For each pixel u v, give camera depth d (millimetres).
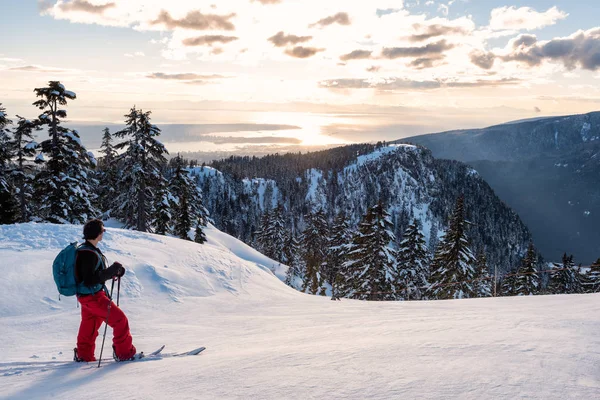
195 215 51344
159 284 11523
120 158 36000
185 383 2932
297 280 64000
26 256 10914
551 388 2197
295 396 2377
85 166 32375
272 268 59156
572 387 2211
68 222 30469
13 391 3328
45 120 29234
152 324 8367
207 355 4406
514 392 2150
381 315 8492
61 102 29922
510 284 45531
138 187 35969
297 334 6027
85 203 31656
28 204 36625
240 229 173000
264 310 10695
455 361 2852
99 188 49062
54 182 29984
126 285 10969
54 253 11406
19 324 7535
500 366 2650
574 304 7168
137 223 37219
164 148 35969
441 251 37062
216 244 55406
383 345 3637
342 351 3496
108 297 4520
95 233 4512
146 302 10445
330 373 2779
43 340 6645
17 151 32969
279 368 3055
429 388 2293
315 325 7617
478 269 48344
